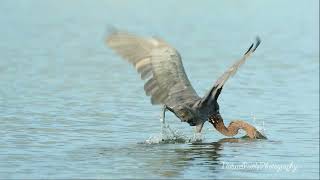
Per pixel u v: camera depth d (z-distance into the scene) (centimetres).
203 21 4397
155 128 1577
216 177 1182
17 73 2369
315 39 3622
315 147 1425
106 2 5519
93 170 1207
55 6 5181
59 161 1267
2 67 2492
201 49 3166
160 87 1271
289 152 1377
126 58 1214
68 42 3341
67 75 2364
